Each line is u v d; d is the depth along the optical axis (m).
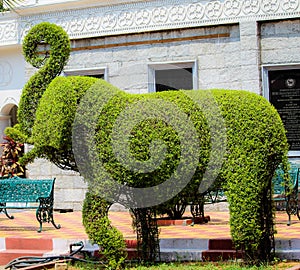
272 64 14.72
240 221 9.03
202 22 15.11
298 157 14.53
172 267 9.45
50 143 8.98
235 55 14.97
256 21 14.72
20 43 17.19
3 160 17.22
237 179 8.99
